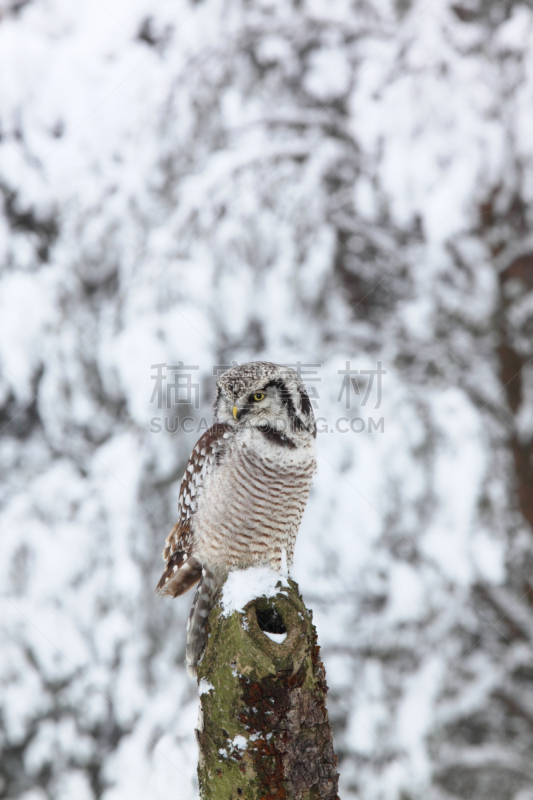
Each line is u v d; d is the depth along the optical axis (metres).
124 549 10.95
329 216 11.90
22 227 14.35
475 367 12.26
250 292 10.77
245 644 3.74
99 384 12.34
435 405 10.69
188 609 11.07
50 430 13.48
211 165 11.51
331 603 11.55
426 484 10.30
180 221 11.19
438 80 11.11
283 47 12.46
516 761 11.80
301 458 6.37
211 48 12.34
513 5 12.15
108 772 11.61
